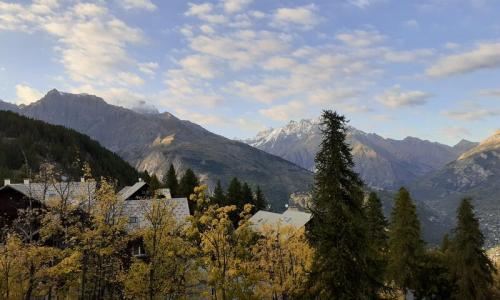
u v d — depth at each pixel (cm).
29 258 2647
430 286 5516
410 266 5475
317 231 2705
